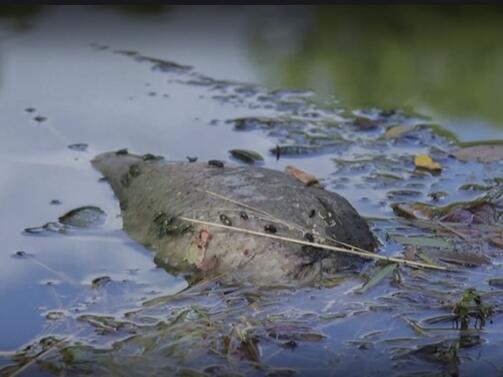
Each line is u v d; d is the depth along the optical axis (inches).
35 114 319.3
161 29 430.6
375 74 368.5
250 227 214.8
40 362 175.5
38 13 450.6
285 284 205.9
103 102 333.4
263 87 354.0
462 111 329.1
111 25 435.8
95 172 270.1
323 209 221.8
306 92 349.4
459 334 186.9
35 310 196.1
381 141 302.8
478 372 173.2
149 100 337.1
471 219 240.4
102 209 246.1
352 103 338.3
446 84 356.5
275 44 409.1
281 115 324.2
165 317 192.5
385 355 178.9
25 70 367.2
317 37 419.8
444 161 285.9
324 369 174.1
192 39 416.5
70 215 242.1
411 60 385.1
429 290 204.4
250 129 309.9
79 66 374.9
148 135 300.5
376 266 214.7
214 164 244.2
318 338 184.5
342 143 300.0
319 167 279.4
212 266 211.6
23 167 273.6
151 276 210.8
